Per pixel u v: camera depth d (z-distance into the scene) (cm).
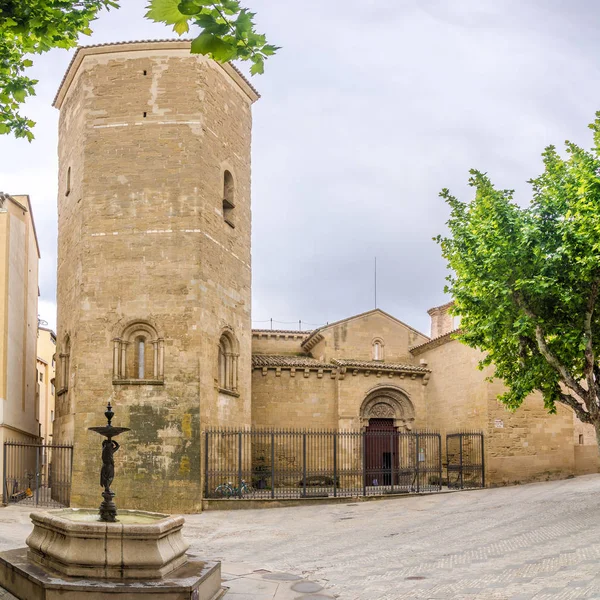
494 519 2034
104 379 2533
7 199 3011
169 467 2452
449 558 1505
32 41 1027
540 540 1634
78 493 2470
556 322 2183
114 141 2681
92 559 1037
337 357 3581
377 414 3419
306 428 3247
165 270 2586
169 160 2653
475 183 2275
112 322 2570
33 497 2948
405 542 1755
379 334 3684
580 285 2094
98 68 2738
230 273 2853
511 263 2117
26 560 1141
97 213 2645
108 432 1220
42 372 4906
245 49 696
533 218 2148
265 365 3209
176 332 2544
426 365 3556
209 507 2466
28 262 3453
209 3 631
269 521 2214
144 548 1052
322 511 2425
